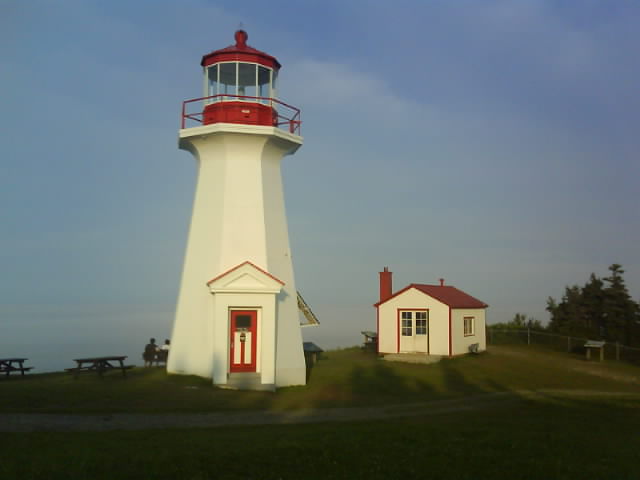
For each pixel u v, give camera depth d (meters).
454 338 31.12
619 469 9.73
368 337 36.41
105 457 9.68
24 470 8.91
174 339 21.89
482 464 9.88
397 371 25.94
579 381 24.89
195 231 22.05
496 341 40.06
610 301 42.50
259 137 21.41
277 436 11.70
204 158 22.20
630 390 22.95
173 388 18.61
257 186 21.72
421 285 32.59
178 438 11.45
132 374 21.59
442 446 10.94
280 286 20.44
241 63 22.36
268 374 20.08
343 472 9.36
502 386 22.70
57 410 14.33
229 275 20.03
